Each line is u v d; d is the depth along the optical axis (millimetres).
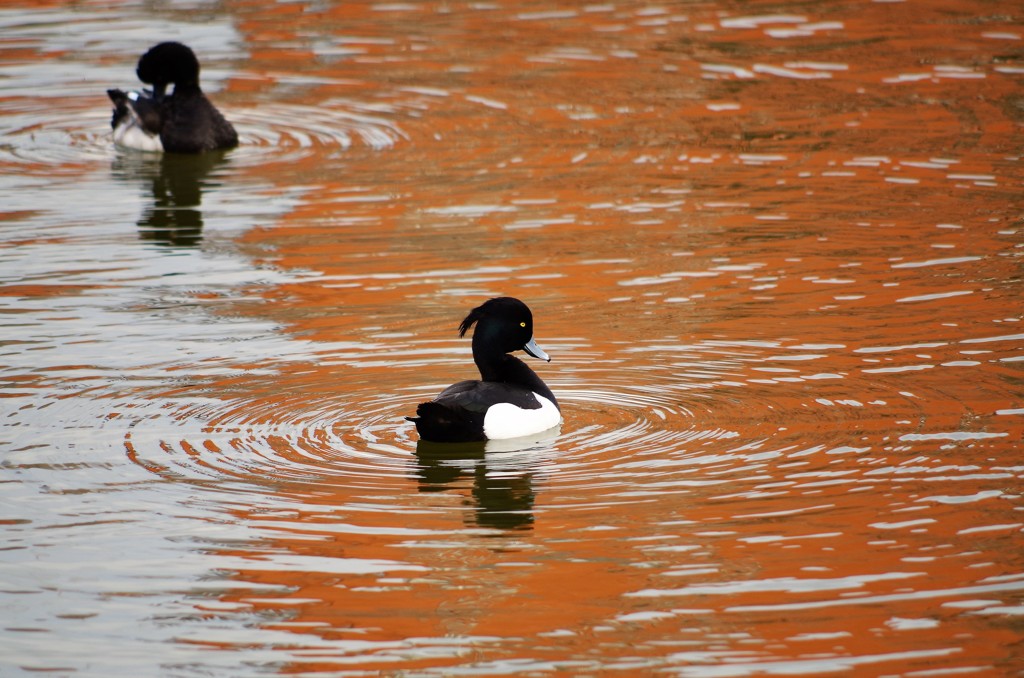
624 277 17312
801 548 10492
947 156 22359
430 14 34812
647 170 22234
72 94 28406
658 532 10789
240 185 22250
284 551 10625
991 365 14094
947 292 16359
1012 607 9570
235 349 15055
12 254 18844
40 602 9938
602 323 15695
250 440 12664
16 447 12555
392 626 9570
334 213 20516
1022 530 10672
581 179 21859
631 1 35312
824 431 12625
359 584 10141
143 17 35062
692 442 12484
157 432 12867
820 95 26344
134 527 11031
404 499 11461
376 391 13844
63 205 21312
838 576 10055
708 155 22938
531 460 12195
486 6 35500
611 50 30500
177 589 10102
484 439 12500
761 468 11891
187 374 14320
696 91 26953
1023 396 13297
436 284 17219
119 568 10391
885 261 17625
